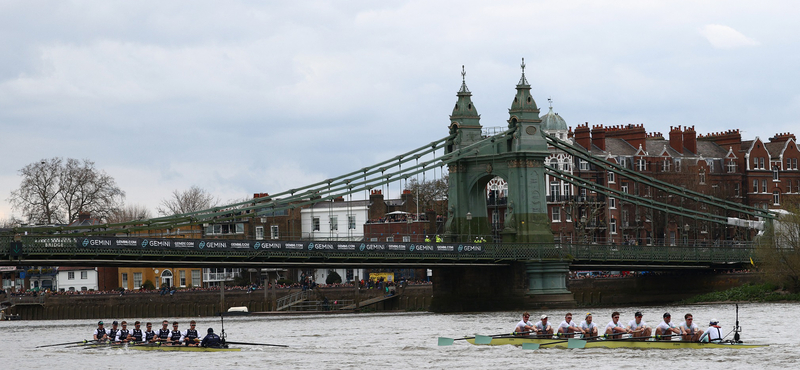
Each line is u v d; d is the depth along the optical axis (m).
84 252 76.12
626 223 146.50
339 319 91.06
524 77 101.88
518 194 100.12
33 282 146.25
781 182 166.88
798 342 58.81
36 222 147.75
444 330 73.25
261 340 67.00
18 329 86.50
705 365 49.09
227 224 147.25
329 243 87.25
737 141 164.25
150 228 85.12
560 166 141.38
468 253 94.62
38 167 150.38
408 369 50.31
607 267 104.88
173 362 54.69
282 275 140.88
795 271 102.56
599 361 50.94
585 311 95.12
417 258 91.50
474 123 104.31
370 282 120.62
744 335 63.94
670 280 116.00
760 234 115.06
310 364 52.97
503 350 56.75
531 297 97.94
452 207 103.69
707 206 153.75
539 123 101.62
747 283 112.00
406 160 100.81
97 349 62.22
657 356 52.12
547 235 100.19
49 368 53.81
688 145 158.62
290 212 146.12
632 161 148.62
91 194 152.38
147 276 144.12
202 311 116.38
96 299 118.38
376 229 141.50
